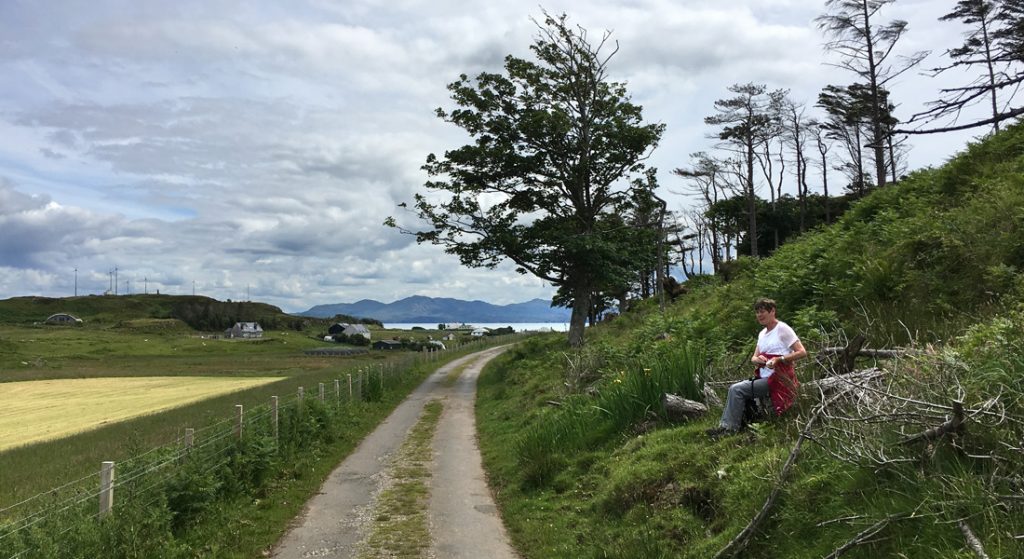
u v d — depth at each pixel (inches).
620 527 249.3
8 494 425.1
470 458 502.9
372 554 274.1
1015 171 481.1
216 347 3991.1
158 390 1476.4
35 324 6397.6
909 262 406.0
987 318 287.4
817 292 462.3
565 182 1310.3
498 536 296.7
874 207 637.3
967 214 422.3
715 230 2402.8
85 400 1317.7
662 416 345.4
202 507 312.3
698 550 202.2
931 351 199.9
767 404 258.8
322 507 356.5
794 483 191.2
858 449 173.6
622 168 1309.1
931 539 140.3
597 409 398.0
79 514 248.2
